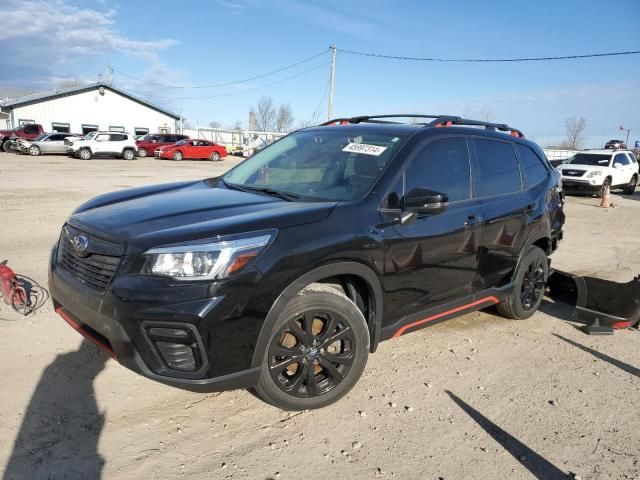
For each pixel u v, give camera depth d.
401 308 3.47
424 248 3.47
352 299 3.28
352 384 3.21
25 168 20.77
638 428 3.15
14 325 4.09
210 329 2.55
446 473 2.66
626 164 19.14
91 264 2.80
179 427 2.92
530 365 3.95
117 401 3.13
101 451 2.68
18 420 2.88
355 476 2.60
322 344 3.03
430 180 3.65
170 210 3.07
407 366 3.82
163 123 47.12
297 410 3.06
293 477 2.57
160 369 2.59
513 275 4.54
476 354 4.09
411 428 3.03
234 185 3.88
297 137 4.42
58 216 9.11
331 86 36.69
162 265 2.55
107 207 3.30
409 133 3.76
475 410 3.26
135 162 29.58
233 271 2.60
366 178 3.42
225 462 2.65
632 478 2.68
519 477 2.65
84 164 25.48
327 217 2.99
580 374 3.84
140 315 2.51
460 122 4.27
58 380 3.32
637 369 3.98
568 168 17.73
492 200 4.15
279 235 2.77
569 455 2.85
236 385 2.74
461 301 3.96
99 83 43.31
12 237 7.20
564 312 5.21
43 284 5.14
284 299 2.77
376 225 3.17
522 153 4.76
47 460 2.59
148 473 2.54
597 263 7.48
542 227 4.74
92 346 3.81
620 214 13.53
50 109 41.66
